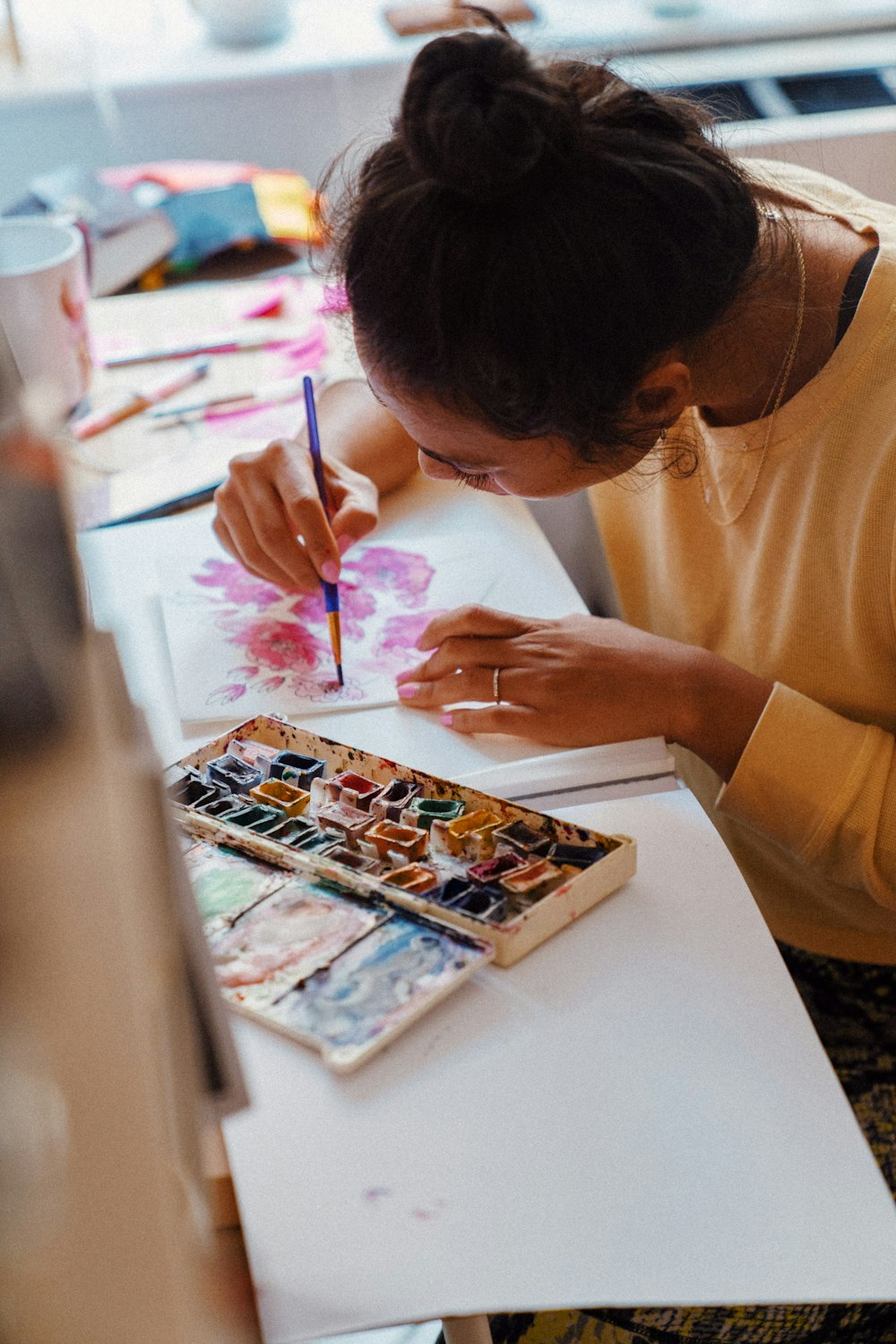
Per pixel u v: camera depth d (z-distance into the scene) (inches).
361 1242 18.0
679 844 25.9
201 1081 11.5
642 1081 20.5
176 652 33.3
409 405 25.9
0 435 7.4
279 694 31.8
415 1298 17.2
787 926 38.8
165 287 58.2
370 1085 20.3
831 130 64.3
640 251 23.8
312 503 34.4
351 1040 20.6
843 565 32.8
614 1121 19.8
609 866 24.0
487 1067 20.6
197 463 41.9
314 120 70.2
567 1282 17.4
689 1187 18.7
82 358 43.8
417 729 30.7
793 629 35.0
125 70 68.6
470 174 21.9
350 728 30.8
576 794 27.9
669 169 24.0
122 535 38.8
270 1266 17.7
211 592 36.0
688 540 38.3
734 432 33.7
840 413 31.7
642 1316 31.5
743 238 26.2
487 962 22.4
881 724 34.9
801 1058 20.9
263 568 35.6
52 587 7.4
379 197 23.9
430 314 23.4
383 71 68.9
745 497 35.2
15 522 7.3
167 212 58.8
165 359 48.4
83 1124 7.2
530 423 25.0
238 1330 9.3
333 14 74.7
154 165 66.6
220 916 23.1
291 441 37.1
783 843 31.0
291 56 69.5
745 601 37.1
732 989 22.2
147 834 8.2
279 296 52.3
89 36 68.2
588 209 23.1
